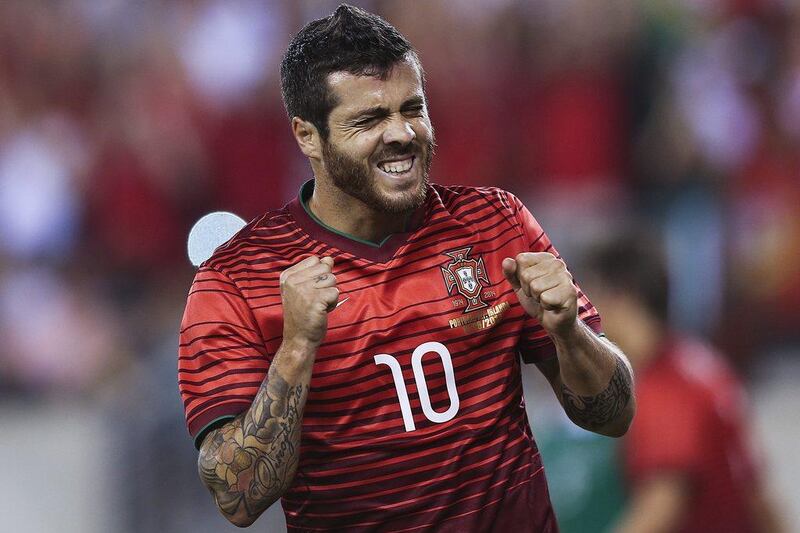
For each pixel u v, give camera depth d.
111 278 35.34
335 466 12.49
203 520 20.92
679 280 32.41
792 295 33.50
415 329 12.53
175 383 21.20
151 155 35.38
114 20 37.44
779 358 33.59
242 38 36.12
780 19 34.97
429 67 34.75
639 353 17.73
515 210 13.28
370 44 12.29
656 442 17.16
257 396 12.05
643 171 33.38
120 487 21.50
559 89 34.28
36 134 36.75
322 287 11.88
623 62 34.09
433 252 12.77
